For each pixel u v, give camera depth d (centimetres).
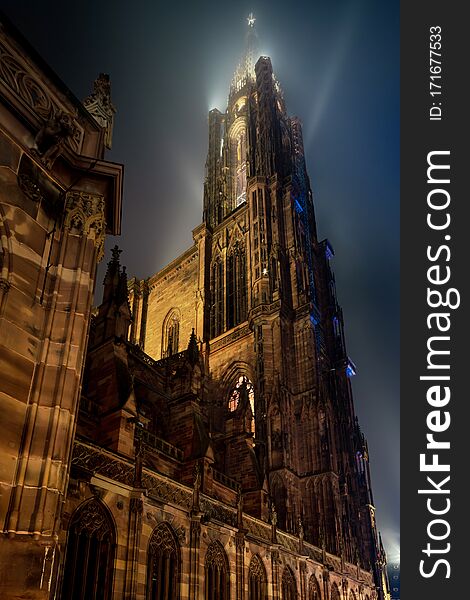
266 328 7706
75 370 1981
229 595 4038
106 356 4272
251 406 7356
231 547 4272
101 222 2345
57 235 2227
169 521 3606
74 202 2306
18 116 2159
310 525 6438
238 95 12838
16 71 2269
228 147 11950
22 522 1644
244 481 5619
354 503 7756
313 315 8081
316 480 6662
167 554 3528
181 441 4897
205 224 10038
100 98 2877
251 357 7781
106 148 2773
